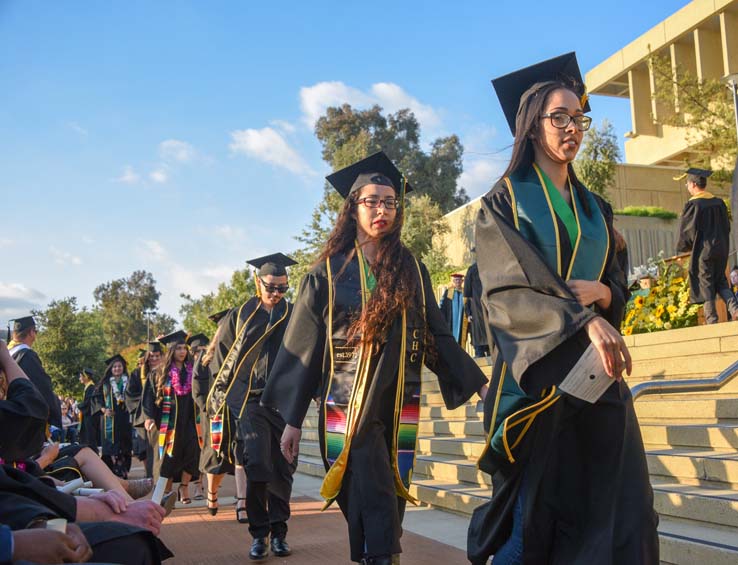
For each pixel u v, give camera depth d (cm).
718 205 860
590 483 251
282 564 490
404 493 356
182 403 867
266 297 620
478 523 281
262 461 515
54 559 207
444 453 789
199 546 565
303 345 382
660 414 612
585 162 2495
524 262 249
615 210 2344
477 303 1025
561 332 235
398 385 356
